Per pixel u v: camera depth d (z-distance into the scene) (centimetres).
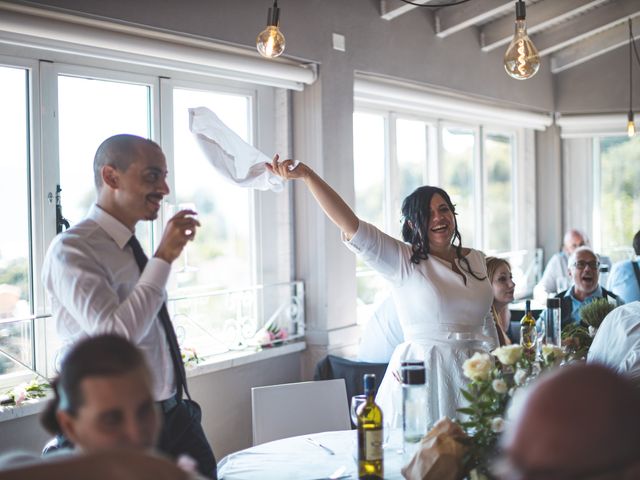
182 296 374
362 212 515
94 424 115
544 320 290
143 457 92
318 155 422
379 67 466
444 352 266
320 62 419
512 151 702
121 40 319
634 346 231
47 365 319
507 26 566
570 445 71
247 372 397
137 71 357
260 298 425
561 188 717
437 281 271
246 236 419
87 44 310
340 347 430
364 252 274
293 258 435
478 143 642
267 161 279
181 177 381
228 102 409
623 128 676
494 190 675
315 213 425
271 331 417
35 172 316
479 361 179
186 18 344
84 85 336
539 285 602
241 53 381
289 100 429
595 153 710
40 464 89
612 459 71
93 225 195
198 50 354
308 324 432
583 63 682
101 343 118
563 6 539
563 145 716
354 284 442
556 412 73
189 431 205
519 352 181
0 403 291
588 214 713
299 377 430
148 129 365
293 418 282
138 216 201
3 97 308
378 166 527
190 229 193
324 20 422
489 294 279
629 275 457
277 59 404
